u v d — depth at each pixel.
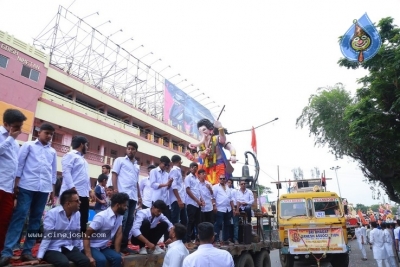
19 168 3.84
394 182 15.59
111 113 27.45
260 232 9.38
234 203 8.16
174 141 35.28
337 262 11.09
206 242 3.39
